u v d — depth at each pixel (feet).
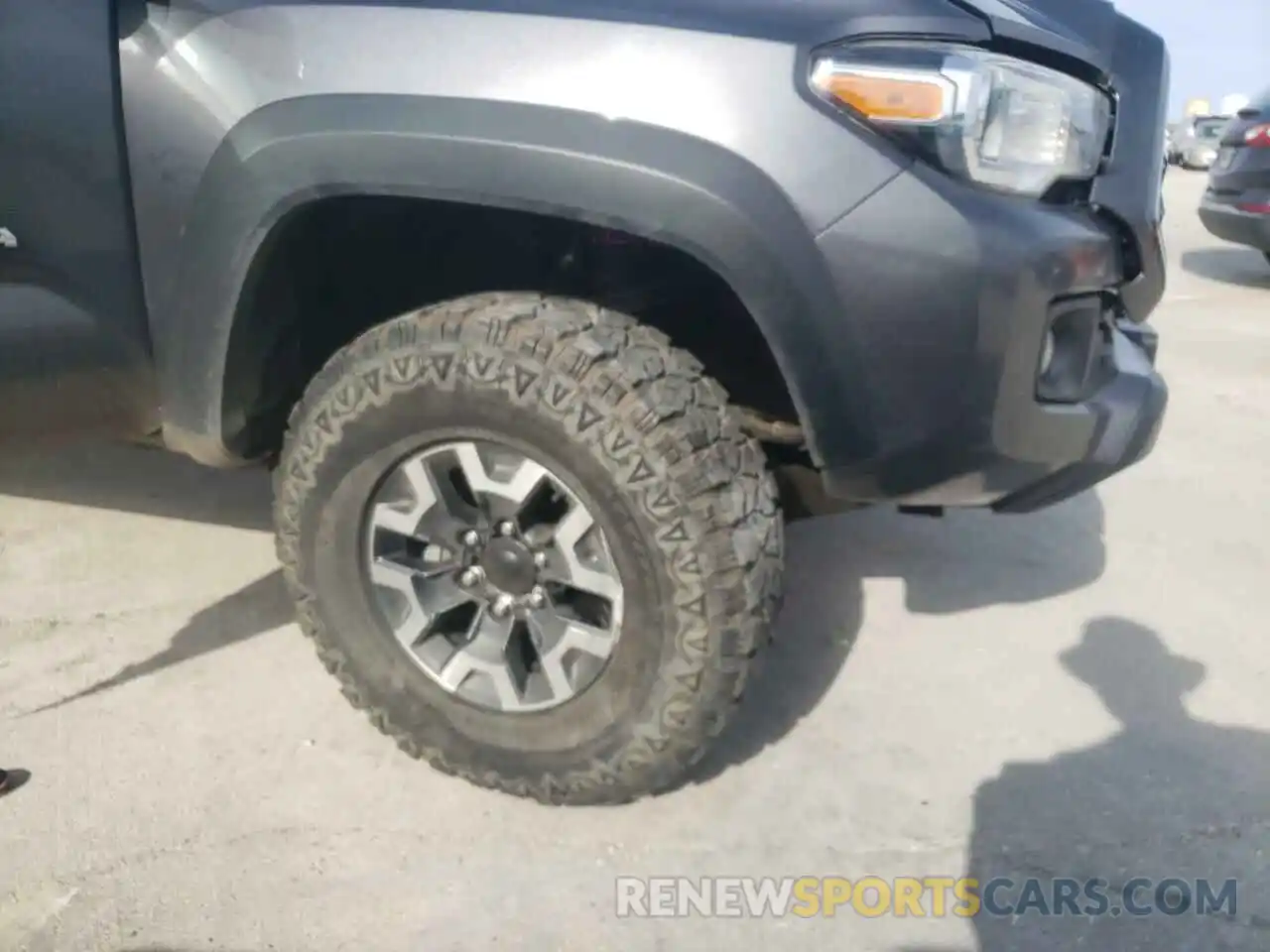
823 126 5.15
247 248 5.93
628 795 6.31
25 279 6.24
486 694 6.44
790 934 5.76
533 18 5.39
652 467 5.49
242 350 6.34
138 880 5.96
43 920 5.69
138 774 6.75
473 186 5.42
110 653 7.97
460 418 5.83
